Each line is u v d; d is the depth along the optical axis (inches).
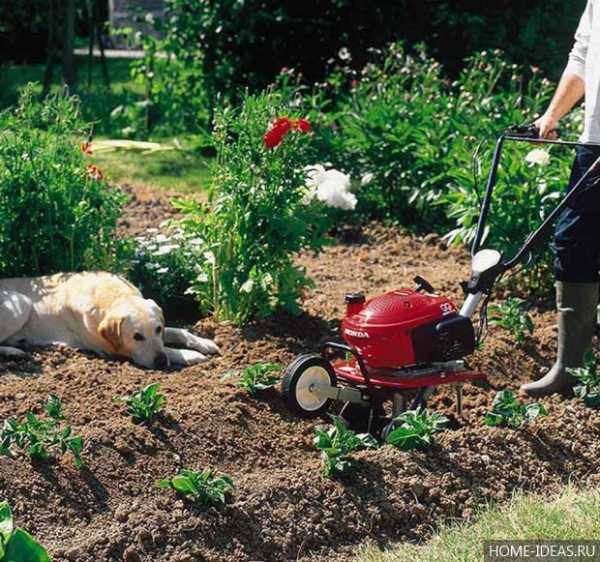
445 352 158.1
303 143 197.3
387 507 148.9
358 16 340.8
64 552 137.0
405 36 345.1
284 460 159.3
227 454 157.8
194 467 154.4
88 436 152.8
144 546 139.5
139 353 178.5
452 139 263.4
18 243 197.5
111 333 179.5
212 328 193.9
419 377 159.6
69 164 199.8
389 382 158.9
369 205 269.4
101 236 204.5
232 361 182.5
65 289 186.7
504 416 164.6
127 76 548.7
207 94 348.2
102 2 642.2
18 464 147.1
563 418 168.2
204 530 142.0
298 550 143.4
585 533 142.5
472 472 155.6
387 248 246.7
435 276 225.0
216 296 196.7
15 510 142.5
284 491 148.0
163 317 197.3
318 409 164.6
